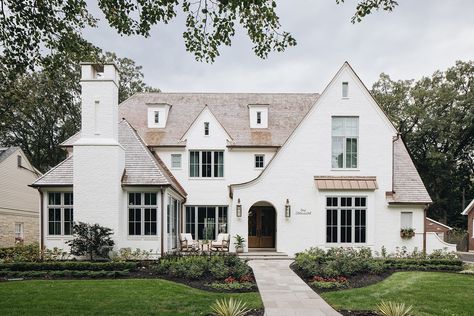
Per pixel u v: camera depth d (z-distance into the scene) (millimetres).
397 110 45812
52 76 11062
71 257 18438
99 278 14172
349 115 21719
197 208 24234
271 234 24000
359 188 21062
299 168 21625
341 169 21594
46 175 19203
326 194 21250
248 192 21594
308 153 21672
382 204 21391
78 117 41344
